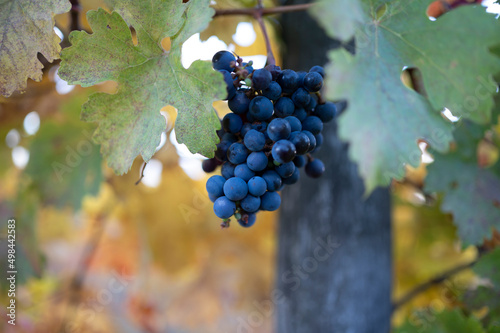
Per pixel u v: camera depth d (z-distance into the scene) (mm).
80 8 484
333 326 611
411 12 410
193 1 405
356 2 401
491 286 555
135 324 970
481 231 562
